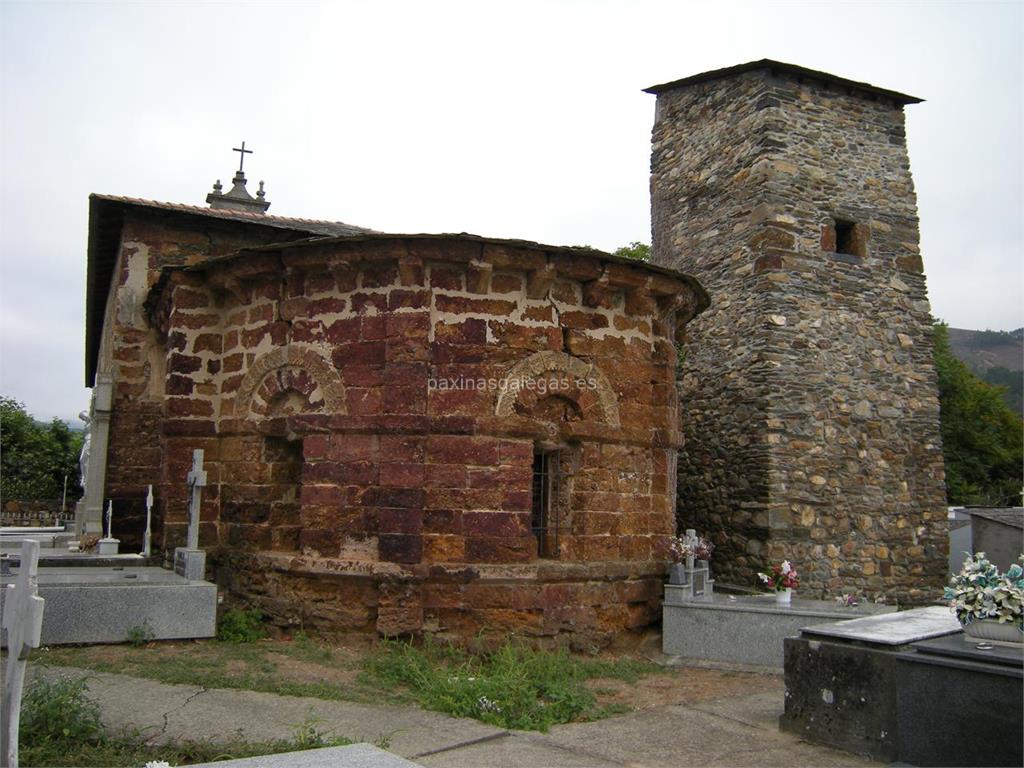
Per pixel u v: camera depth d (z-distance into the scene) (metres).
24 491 40.72
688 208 17.84
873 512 15.49
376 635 9.32
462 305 9.89
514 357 10.01
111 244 15.27
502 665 8.40
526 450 9.82
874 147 16.83
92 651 8.26
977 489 29.86
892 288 16.48
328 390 9.99
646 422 10.98
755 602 10.70
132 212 13.80
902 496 15.85
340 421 9.80
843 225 16.45
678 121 18.53
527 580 9.48
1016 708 5.53
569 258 10.15
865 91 16.80
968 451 30.50
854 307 16.03
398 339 9.72
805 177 16.03
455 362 9.78
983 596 6.39
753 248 15.80
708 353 16.67
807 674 6.87
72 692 6.04
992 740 5.61
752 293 15.68
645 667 9.51
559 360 10.20
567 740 6.59
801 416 15.18
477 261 9.77
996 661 5.77
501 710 7.02
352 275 10.05
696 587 10.95
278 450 10.59
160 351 13.80
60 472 42.47
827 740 6.63
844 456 15.41
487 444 9.63
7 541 15.66
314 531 9.81
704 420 16.56
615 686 8.63
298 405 10.34
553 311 10.30
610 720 7.29
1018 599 6.23
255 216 15.62
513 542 9.57
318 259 10.07
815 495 15.02
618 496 10.56
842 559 15.05
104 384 13.48
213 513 10.97
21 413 42.97
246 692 7.10
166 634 8.89
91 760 5.29
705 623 10.02
